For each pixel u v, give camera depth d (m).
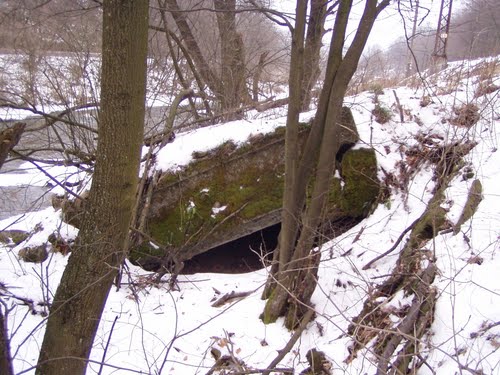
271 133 4.45
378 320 3.08
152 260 4.58
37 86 6.38
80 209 4.61
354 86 6.62
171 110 5.41
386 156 4.73
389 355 2.63
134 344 3.49
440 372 2.48
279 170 4.49
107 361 3.31
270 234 5.21
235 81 6.49
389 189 4.54
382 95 5.78
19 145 6.07
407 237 3.89
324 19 4.31
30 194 7.32
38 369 2.33
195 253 4.60
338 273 3.76
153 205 4.59
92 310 2.34
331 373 2.93
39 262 4.59
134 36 2.04
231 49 6.62
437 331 2.75
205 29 6.95
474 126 4.82
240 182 4.54
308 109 5.00
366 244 4.05
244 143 4.49
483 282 2.87
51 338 2.33
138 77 2.10
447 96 5.62
